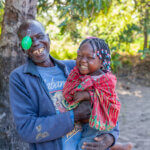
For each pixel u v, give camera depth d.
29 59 1.80
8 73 2.50
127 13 3.88
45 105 1.67
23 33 1.70
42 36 1.72
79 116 1.63
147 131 4.35
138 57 9.48
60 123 1.58
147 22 5.38
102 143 1.66
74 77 1.71
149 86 7.50
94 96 1.60
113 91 1.65
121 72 8.52
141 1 4.31
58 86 1.79
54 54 4.71
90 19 3.55
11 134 2.57
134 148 3.76
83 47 1.64
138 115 5.15
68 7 3.07
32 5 2.49
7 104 2.53
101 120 1.59
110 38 4.02
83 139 1.71
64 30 3.39
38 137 1.57
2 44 2.48
